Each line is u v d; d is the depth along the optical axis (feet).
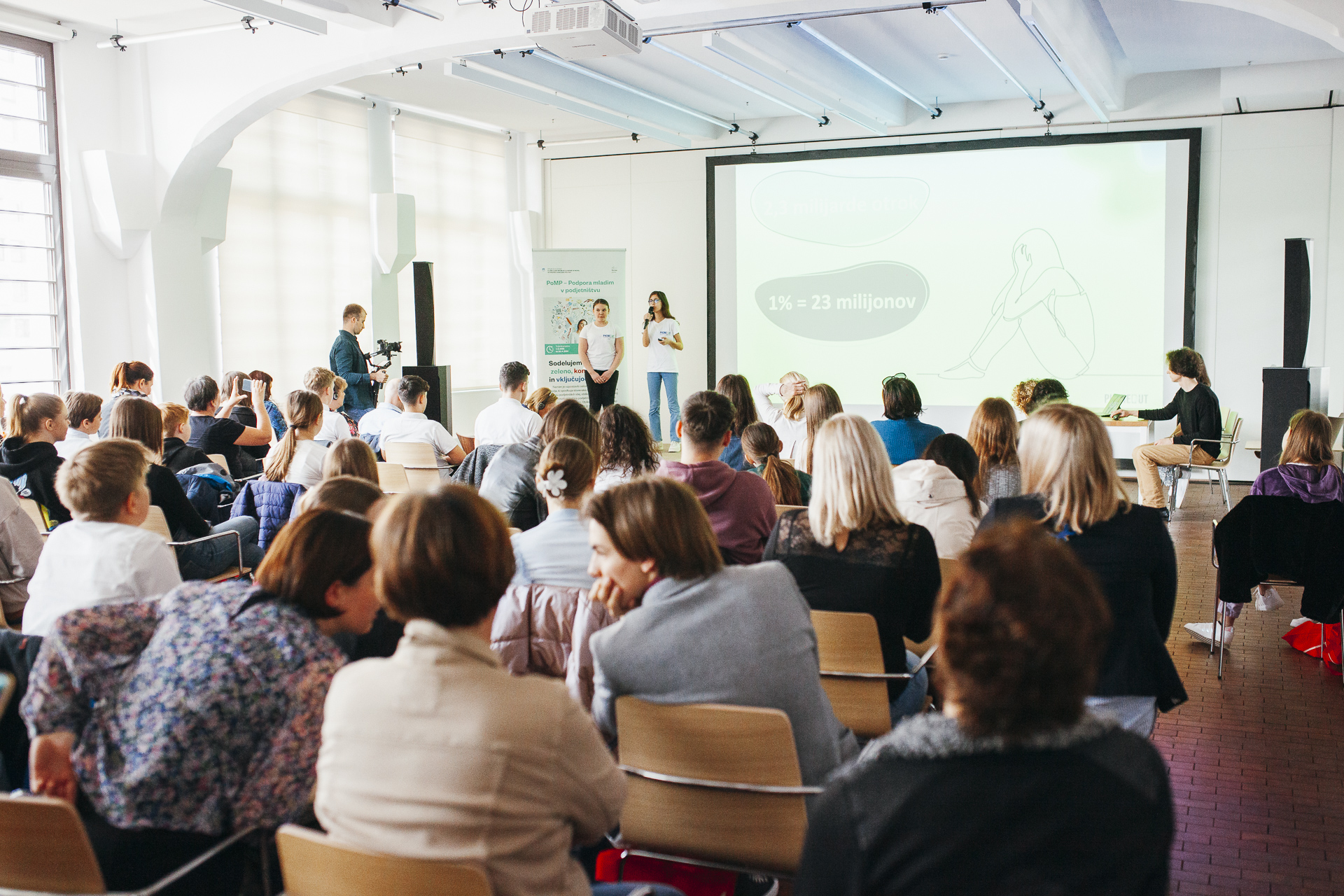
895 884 3.55
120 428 13.76
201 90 26.84
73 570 8.92
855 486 8.38
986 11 24.98
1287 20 18.85
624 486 6.56
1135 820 3.51
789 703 6.53
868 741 8.53
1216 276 33.45
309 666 5.72
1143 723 8.28
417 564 4.91
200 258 29.07
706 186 39.32
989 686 3.51
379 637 7.96
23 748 7.76
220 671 5.57
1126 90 33.65
